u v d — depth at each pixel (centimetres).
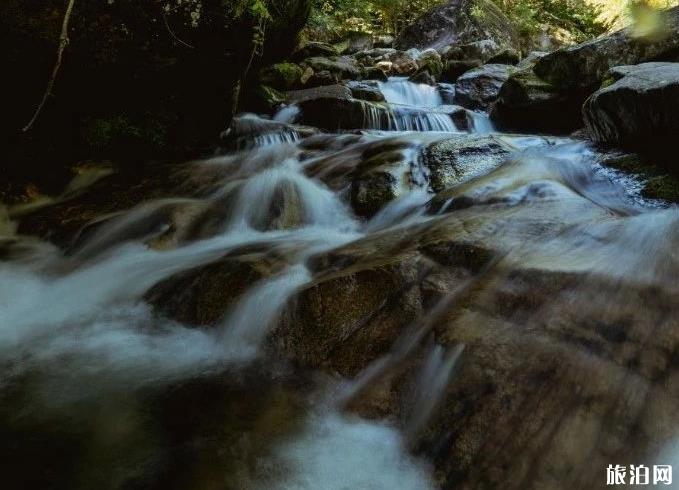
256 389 258
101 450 217
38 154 589
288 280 313
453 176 447
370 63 1162
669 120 376
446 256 284
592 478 170
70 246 470
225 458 211
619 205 374
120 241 455
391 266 278
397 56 1182
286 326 279
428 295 265
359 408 230
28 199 572
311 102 784
